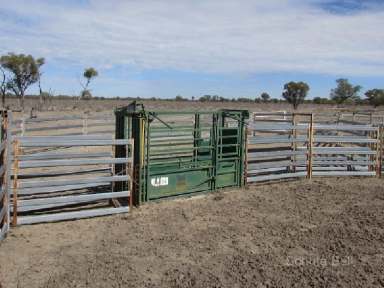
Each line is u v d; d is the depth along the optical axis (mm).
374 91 65562
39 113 32469
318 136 11641
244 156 10422
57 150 15930
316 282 5207
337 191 10141
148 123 8539
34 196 8727
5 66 36125
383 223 7605
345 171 12102
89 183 7828
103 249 6180
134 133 8562
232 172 10203
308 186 10648
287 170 11602
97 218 7699
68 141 7410
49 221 7305
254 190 10148
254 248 6320
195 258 5902
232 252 6148
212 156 9742
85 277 5227
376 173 12070
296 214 8141
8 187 6660
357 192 10070
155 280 5199
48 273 5324
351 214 8172
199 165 9578
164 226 7309
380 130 12078
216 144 9695
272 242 6586
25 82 37188
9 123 6613
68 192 9164
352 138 11898
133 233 6918
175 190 9148
